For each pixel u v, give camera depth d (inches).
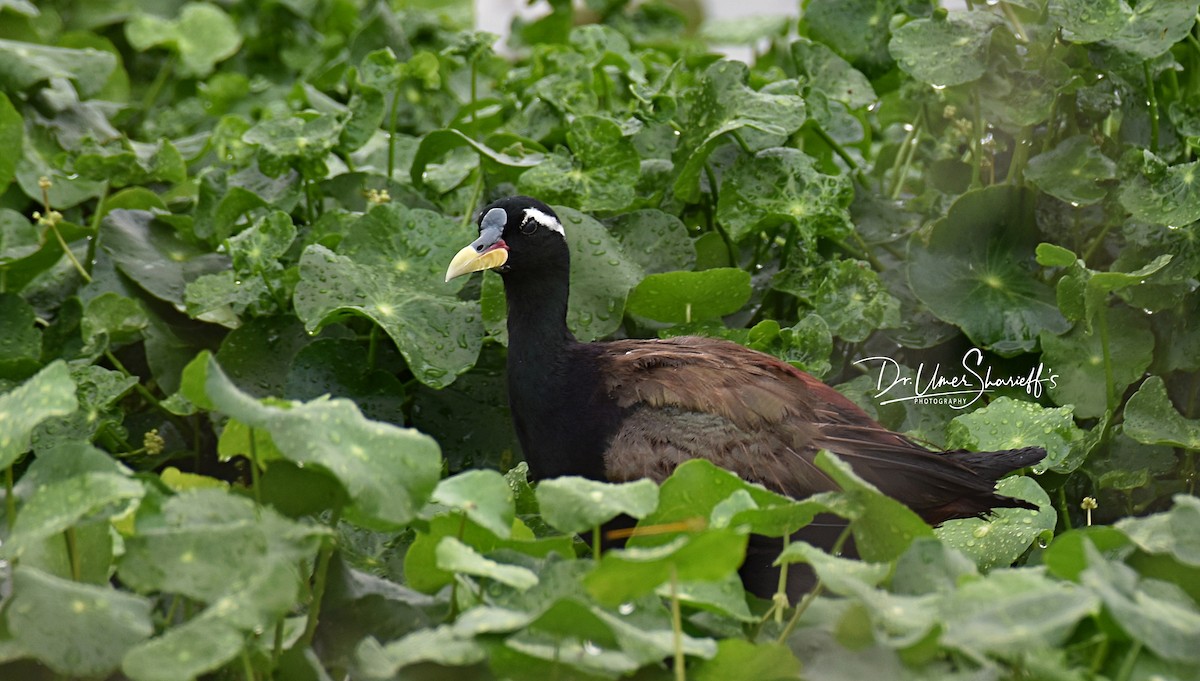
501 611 261.3
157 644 245.6
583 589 269.4
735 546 246.1
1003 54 469.7
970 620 245.4
